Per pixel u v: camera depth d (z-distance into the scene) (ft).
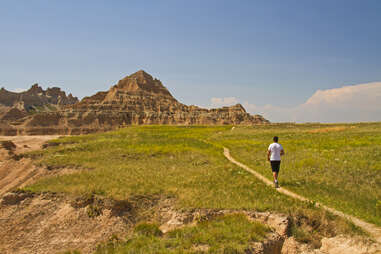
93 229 49.80
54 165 101.71
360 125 169.58
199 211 44.01
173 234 36.37
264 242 31.76
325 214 37.32
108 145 134.31
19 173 114.01
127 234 43.98
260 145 113.19
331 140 108.58
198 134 197.06
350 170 58.23
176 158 98.78
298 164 69.26
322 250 31.53
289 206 40.88
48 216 56.90
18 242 52.08
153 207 51.31
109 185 62.03
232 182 58.95
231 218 39.27
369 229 33.58
